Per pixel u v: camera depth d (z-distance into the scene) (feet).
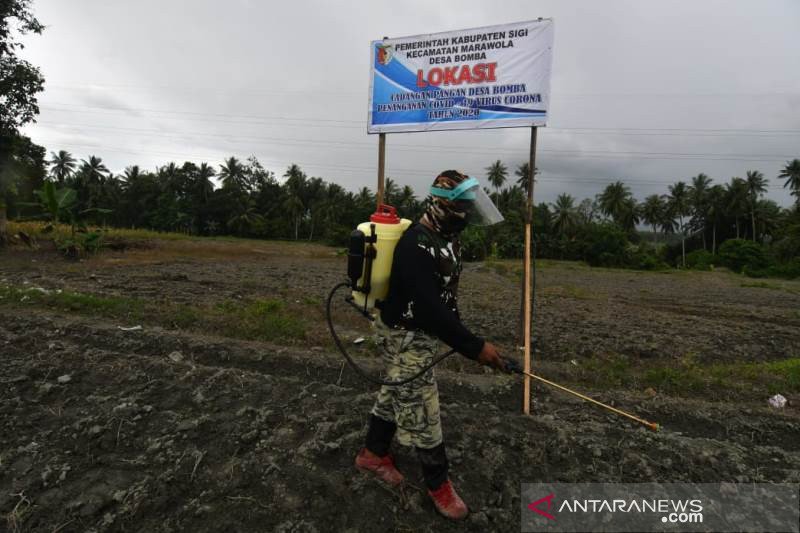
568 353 17.62
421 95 14.57
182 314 18.15
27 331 15.07
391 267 6.94
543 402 11.99
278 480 7.91
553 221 201.98
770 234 203.82
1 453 8.57
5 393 10.81
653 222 230.48
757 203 207.10
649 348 18.84
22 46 46.98
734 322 29.43
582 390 13.12
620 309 32.73
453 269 6.96
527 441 9.53
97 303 19.03
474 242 120.47
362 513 7.23
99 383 11.53
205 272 39.22
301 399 11.01
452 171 6.82
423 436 7.03
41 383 11.37
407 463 8.63
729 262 153.89
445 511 7.18
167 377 11.93
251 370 13.29
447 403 11.77
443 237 6.92
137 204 218.18
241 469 8.16
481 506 7.61
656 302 41.57
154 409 10.28
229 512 7.15
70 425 9.52
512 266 94.73
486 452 9.05
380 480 7.95
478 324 22.33
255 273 41.50
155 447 8.75
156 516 7.09
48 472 7.93
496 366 6.98
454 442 9.46
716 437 10.61
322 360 13.64
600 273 97.81
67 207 45.70
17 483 7.72
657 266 155.43
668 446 9.53
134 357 12.91
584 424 10.52
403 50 14.71
